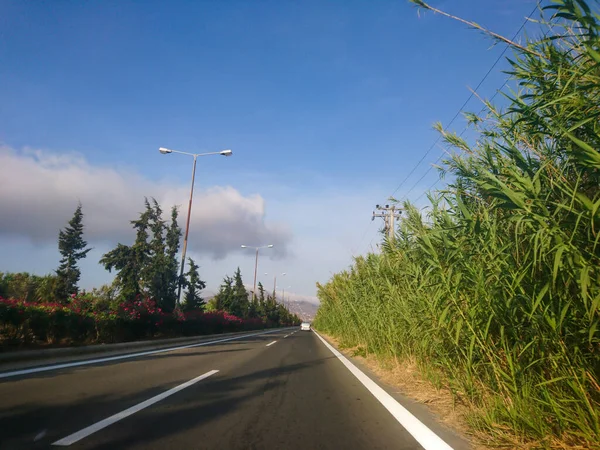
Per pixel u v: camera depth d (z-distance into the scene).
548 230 3.74
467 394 5.72
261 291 85.56
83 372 9.42
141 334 20.08
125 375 9.12
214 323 32.28
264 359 13.56
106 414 5.47
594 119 3.81
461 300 5.96
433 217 6.84
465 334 5.92
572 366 4.11
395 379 9.14
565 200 3.98
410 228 8.16
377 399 7.02
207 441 4.46
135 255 27.69
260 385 8.29
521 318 5.05
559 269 4.05
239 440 4.54
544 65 4.57
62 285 27.17
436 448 4.27
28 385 7.52
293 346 20.94
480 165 5.46
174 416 5.50
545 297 4.38
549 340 4.34
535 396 4.46
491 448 4.17
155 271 27.83
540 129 4.66
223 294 54.78
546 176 4.41
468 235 5.63
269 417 5.62
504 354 5.21
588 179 4.12
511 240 5.14
